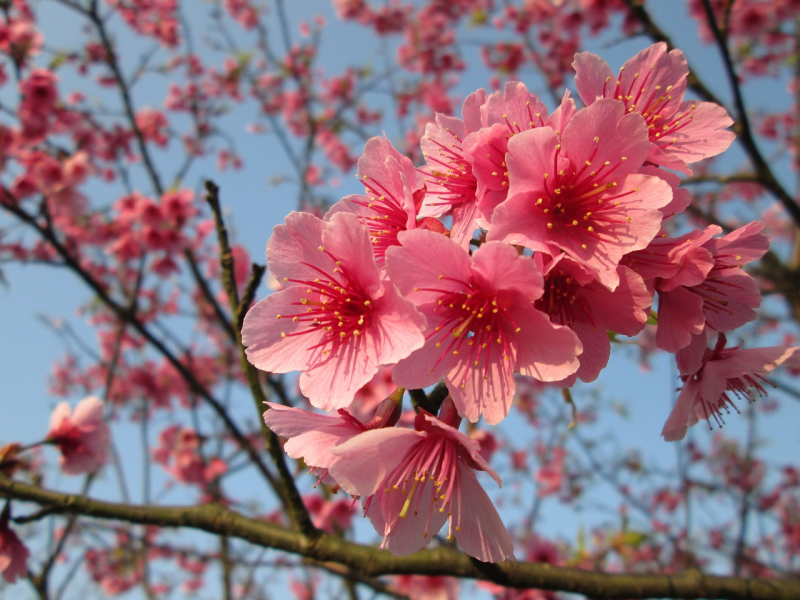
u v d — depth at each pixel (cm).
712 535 58
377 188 15
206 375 64
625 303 13
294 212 14
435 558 17
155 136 63
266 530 17
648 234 12
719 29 27
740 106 29
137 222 45
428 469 13
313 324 14
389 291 13
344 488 12
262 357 13
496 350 13
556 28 59
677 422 14
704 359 15
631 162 13
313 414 13
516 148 13
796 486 66
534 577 17
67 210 44
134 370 64
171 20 66
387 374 32
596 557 39
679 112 15
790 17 54
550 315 13
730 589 17
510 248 12
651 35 30
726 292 14
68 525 26
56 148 45
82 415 25
